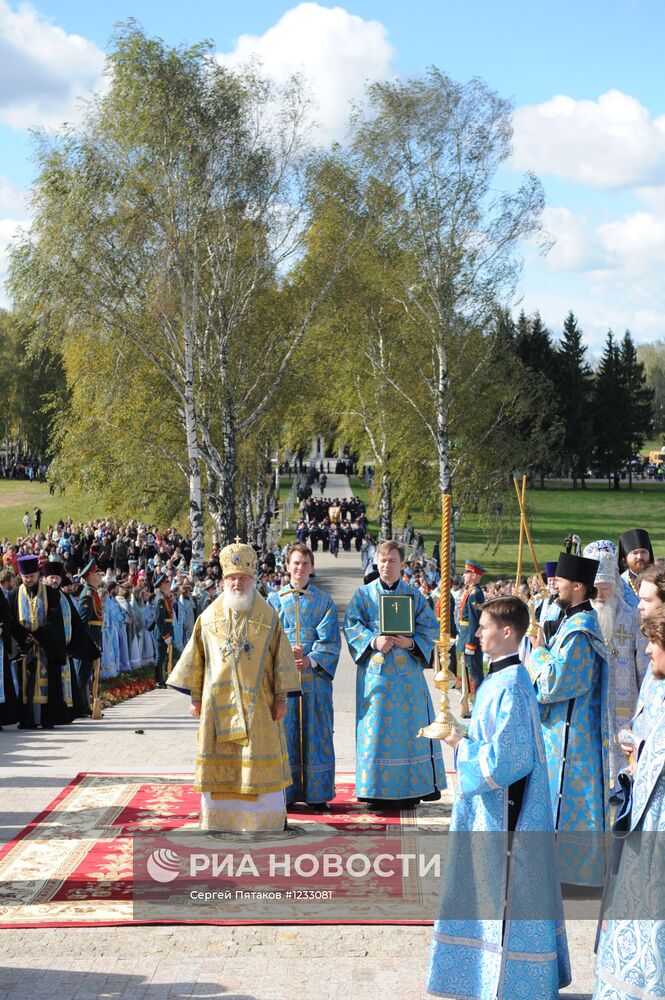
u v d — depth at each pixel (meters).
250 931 6.37
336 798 9.46
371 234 38.34
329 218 37.22
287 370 36.66
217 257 34.25
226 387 34.91
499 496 43.38
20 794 9.50
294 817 8.78
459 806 5.42
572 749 7.00
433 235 38.38
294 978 5.74
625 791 5.27
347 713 15.41
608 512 76.69
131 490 35.28
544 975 5.18
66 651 13.74
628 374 93.69
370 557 45.75
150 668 22.48
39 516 62.50
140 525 45.78
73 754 11.50
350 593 41.62
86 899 6.86
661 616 4.96
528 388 43.03
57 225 31.45
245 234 34.34
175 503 36.81
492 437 42.81
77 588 15.46
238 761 8.22
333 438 57.16
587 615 7.10
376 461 48.62
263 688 8.36
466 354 41.22
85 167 31.25
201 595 25.00
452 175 38.03
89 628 15.02
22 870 7.41
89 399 34.72
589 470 101.19
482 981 5.23
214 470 35.59
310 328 37.41
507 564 52.38
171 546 43.28
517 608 5.50
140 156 32.00
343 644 29.75
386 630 8.85
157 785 9.78
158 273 32.16
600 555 7.97
